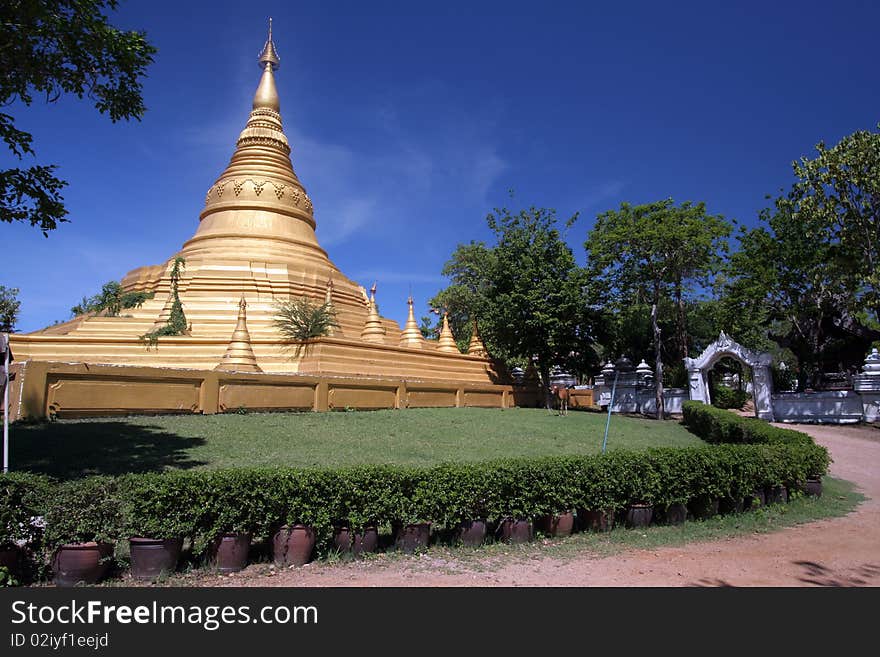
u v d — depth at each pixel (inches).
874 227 967.6
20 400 548.1
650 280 1231.5
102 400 598.9
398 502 296.0
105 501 253.8
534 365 1381.6
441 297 1658.5
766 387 1167.6
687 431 940.0
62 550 244.8
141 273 1179.9
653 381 1555.1
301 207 1309.1
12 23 351.3
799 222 1104.2
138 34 399.2
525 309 1192.8
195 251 1191.6
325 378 788.0
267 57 1418.6
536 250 1203.2
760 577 271.4
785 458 435.2
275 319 999.0
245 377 708.7
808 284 1205.7
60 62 386.9
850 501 467.5
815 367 1285.7
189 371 661.9
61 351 874.8
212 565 266.7
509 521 320.5
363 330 1125.1
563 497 333.4
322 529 283.6
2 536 237.0
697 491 379.2
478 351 1348.4
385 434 630.5
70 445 467.5
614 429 840.9
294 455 493.7
